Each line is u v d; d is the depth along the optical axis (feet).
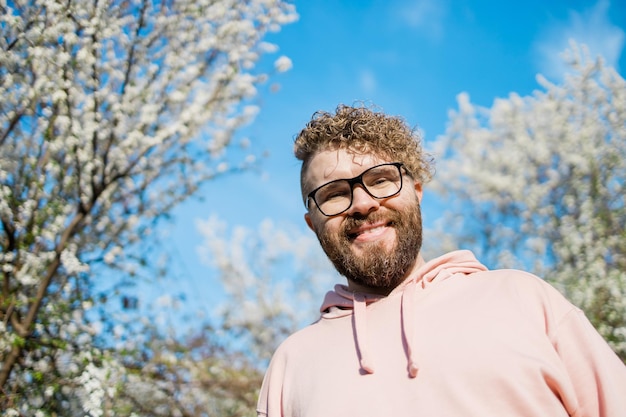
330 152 6.29
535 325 5.24
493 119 28.53
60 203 16.93
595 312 20.48
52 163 16.14
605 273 21.61
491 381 4.97
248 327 28.35
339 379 5.50
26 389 16.62
